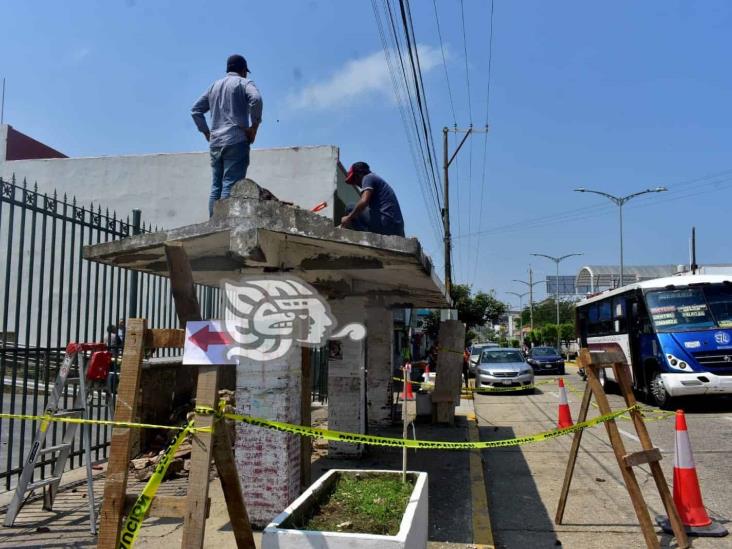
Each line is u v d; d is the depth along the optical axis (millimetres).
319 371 14859
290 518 3510
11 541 4801
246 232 4875
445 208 26672
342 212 16109
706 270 31734
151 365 8164
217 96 6312
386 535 3254
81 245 6801
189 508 3002
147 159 15992
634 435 10359
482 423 12453
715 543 5145
